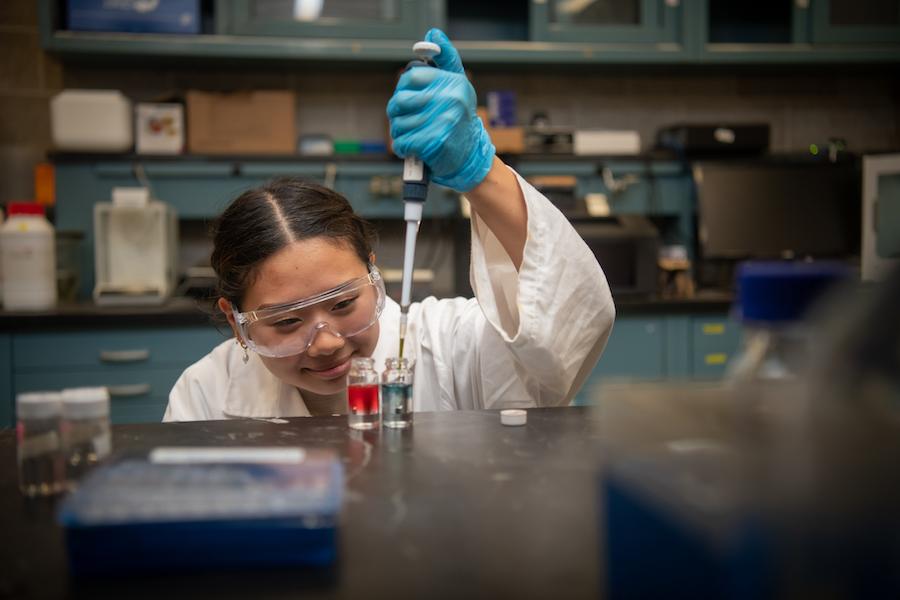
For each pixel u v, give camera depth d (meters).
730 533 0.39
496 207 1.15
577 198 3.25
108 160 3.03
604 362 2.82
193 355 2.59
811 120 3.72
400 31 3.05
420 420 0.95
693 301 2.83
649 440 0.45
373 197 3.19
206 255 3.35
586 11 3.19
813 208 3.27
